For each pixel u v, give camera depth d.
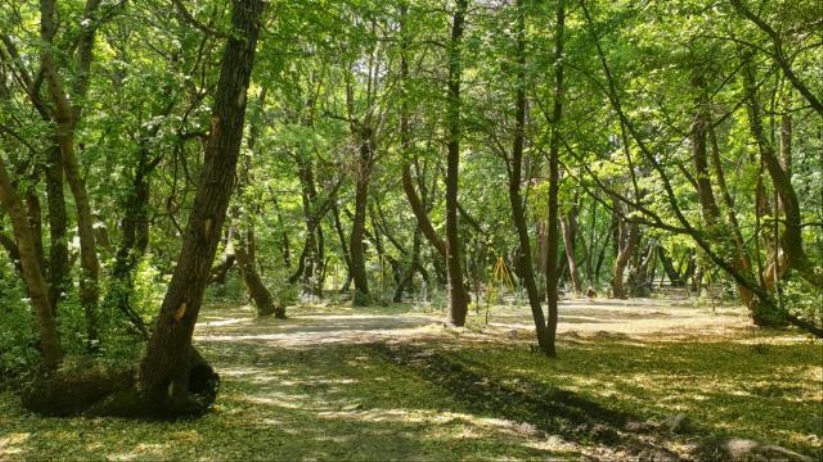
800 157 17.28
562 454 6.90
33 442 6.71
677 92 9.91
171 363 7.51
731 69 10.08
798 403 8.64
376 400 9.12
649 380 10.00
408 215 32.28
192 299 7.44
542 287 26.92
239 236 20.20
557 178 12.12
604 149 11.08
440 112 12.36
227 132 7.44
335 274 35.59
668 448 6.96
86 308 8.92
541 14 10.12
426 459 6.59
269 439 7.10
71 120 8.48
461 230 28.06
